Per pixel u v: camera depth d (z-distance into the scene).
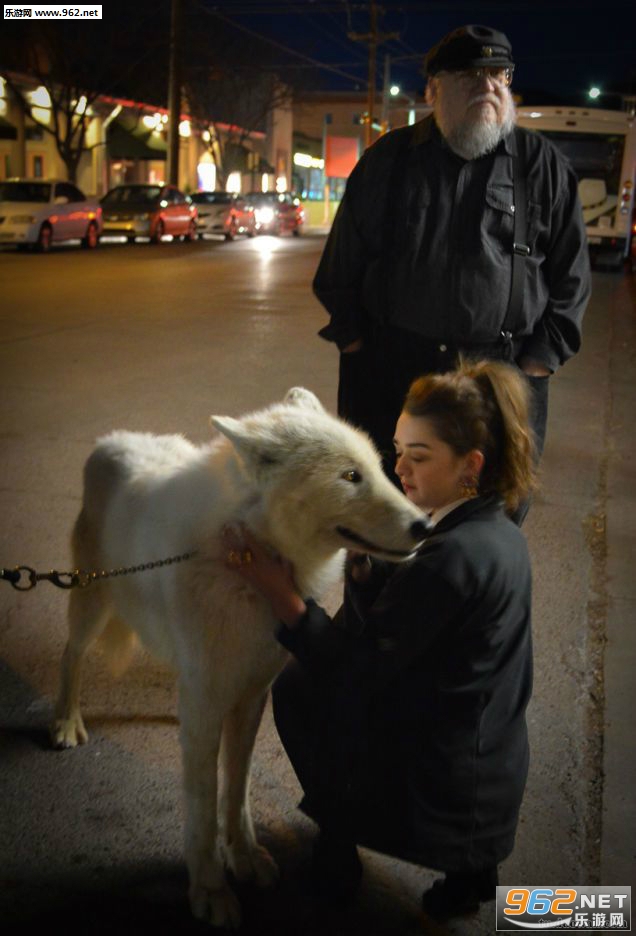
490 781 2.42
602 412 8.37
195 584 2.50
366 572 2.80
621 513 5.79
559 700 3.70
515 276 3.29
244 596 2.47
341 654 2.38
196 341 11.51
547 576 4.85
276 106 50.00
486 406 2.43
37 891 2.69
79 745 3.39
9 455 6.55
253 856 2.81
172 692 3.79
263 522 2.39
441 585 2.28
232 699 2.59
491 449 2.44
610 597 4.60
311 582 2.52
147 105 37.97
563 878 2.79
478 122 3.13
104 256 23.69
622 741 3.41
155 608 2.74
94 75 31.36
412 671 2.40
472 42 3.10
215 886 2.63
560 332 3.42
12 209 23.19
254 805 3.12
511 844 2.53
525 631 2.45
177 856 2.85
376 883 2.80
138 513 2.84
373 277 3.44
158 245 28.70
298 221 38.97
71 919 2.60
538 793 3.15
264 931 2.59
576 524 5.60
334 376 9.54
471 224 3.26
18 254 22.88
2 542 5.05
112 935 2.55
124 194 29.42
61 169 35.03
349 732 2.42
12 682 3.78
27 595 4.49
